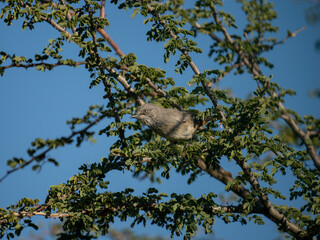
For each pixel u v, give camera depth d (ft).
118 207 37.73
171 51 39.78
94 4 37.45
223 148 37.55
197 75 39.42
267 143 36.50
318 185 37.32
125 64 41.50
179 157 39.96
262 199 39.86
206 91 39.96
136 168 39.40
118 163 39.27
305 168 37.52
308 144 38.65
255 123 35.88
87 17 37.17
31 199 35.99
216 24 43.01
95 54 39.45
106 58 40.57
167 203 37.50
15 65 38.19
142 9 39.96
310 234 40.78
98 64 40.16
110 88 41.34
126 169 39.42
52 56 38.60
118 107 43.98
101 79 40.57
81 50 39.04
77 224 37.29
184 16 41.55
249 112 35.60
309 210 37.88
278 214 40.78
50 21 39.86
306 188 37.88
